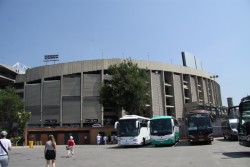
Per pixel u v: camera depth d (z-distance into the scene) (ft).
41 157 88.84
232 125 122.01
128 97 180.55
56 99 318.45
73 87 319.47
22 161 75.97
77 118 311.88
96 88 316.60
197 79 400.67
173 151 83.35
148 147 113.09
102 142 198.59
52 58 349.61
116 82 184.85
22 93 337.93
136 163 57.93
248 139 61.41
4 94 243.19
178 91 363.15
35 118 318.65
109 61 324.19
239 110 66.74
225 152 70.08
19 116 238.48
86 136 212.02
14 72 341.41
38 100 322.55
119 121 117.91
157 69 345.72
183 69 376.68
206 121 107.14
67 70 325.62
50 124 314.96
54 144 50.06
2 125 245.65
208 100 416.05
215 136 171.83
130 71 187.52
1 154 36.99
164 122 111.86
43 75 329.52
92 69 322.34
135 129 115.34
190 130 107.14
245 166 45.03
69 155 85.35
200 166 47.47
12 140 211.41
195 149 85.51
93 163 62.34
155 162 57.67
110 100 184.44
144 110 188.14
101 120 305.94
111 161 64.75
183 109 361.30
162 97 343.87
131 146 124.47
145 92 186.29
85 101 314.14
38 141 212.43
